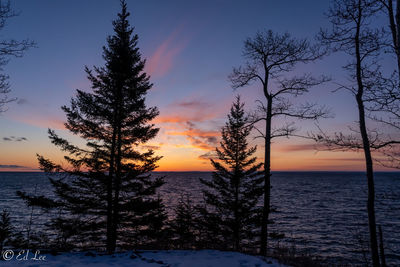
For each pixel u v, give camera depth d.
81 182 10.97
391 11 7.64
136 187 11.52
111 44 12.30
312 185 135.88
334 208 49.16
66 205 10.72
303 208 48.62
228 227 14.36
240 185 14.16
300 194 80.25
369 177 9.05
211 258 9.23
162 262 8.34
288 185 135.75
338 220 36.44
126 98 12.11
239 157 14.20
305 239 25.23
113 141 11.39
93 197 11.20
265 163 12.12
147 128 11.68
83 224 10.95
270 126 12.24
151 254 9.78
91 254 8.93
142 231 11.64
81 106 10.95
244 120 12.84
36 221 29.12
